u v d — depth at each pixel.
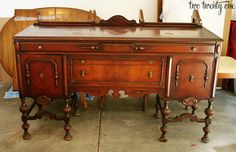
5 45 3.48
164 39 2.31
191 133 2.76
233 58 3.48
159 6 3.60
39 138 2.65
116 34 2.45
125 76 2.44
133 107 3.27
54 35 2.37
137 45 2.33
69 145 2.55
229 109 3.22
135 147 2.54
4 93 3.52
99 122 2.94
